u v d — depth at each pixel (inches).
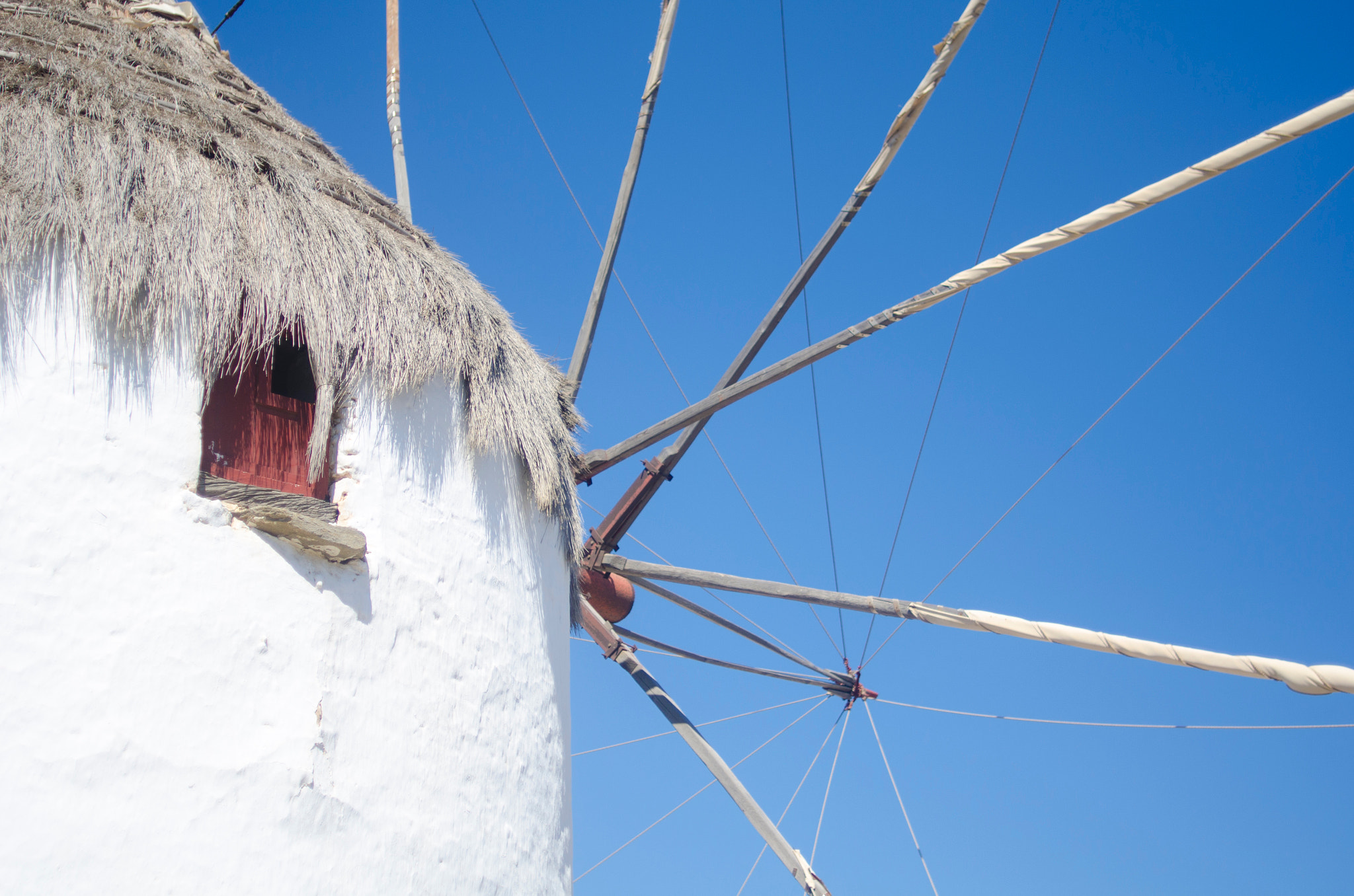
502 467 262.5
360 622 214.7
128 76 247.0
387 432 232.1
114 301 197.6
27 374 188.1
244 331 211.2
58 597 179.6
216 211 217.9
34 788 168.1
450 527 241.8
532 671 259.1
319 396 218.2
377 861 201.6
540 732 257.3
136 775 177.2
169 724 183.0
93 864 169.0
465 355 251.9
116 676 180.4
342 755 202.7
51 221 195.9
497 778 235.3
